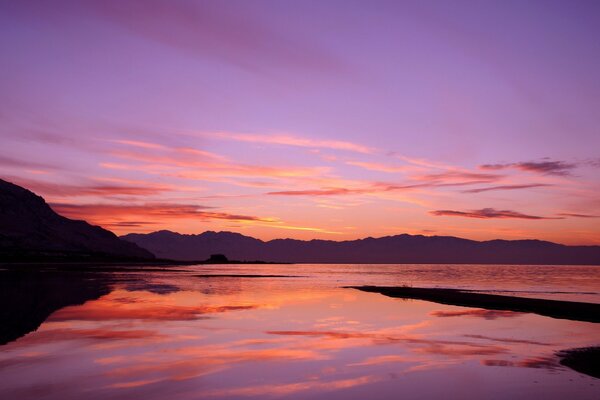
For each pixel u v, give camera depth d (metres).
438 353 19.30
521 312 33.75
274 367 16.84
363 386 14.61
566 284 80.88
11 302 36.16
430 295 47.94
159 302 38.38
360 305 38.12
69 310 31.98
